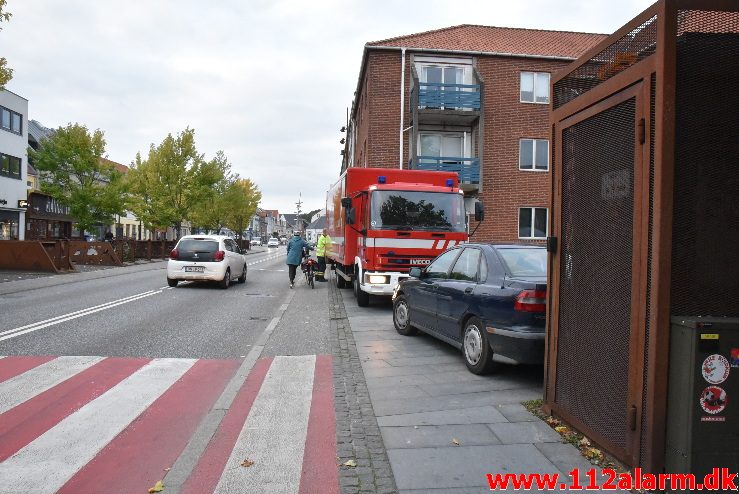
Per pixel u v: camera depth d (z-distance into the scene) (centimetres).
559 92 454
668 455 325
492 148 2367
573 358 429
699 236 328
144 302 1271
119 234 5956
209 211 4922
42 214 4066
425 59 2344
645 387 337
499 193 2370
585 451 393
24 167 3806
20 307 1150
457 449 401
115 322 977
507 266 615
